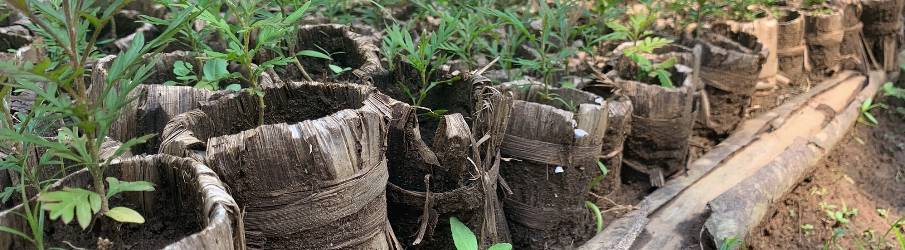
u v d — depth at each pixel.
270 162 1.31
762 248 2.70
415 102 2.13
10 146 1.41
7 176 1.44
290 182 1.34
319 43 2.56
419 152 1.69
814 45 4.01
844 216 3.13
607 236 2.28
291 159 1.32
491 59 3.18
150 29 2.79
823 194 3.27
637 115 2.54
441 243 1.87
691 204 2.59
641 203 2.53
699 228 2.43
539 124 2.05
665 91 2.50
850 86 4.13
